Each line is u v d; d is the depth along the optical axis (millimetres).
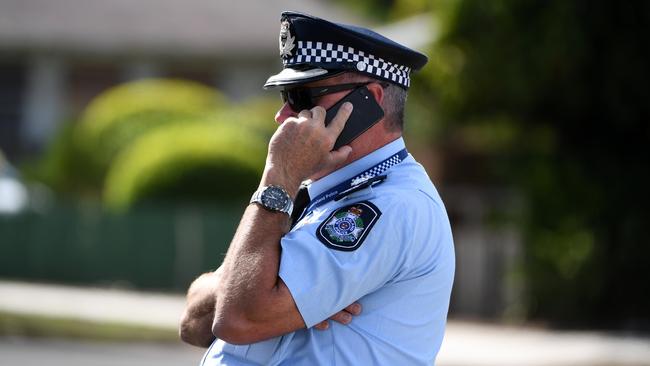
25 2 70000
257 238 7746
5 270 48156
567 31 32625
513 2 33062
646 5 32812
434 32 35094
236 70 68062
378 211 7832
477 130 39094
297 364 7840
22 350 31688
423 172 8391
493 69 34156
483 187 44094
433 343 8195
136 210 46188
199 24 68938
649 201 36500
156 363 29688
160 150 46406
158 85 58812
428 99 36750
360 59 8094
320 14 73625
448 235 8273
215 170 45781
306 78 8102
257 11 70875
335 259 7641
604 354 30516
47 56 68625
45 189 54188
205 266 45375
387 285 7902
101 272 46781
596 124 35906
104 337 33656
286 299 7574
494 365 29359
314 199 8312
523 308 38125
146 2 70375
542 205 37344
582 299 37281
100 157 52969
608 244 36906
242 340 7660
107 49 68125
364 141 8227
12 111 68875
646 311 36750
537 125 36344
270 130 51031
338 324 7828
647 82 33875
